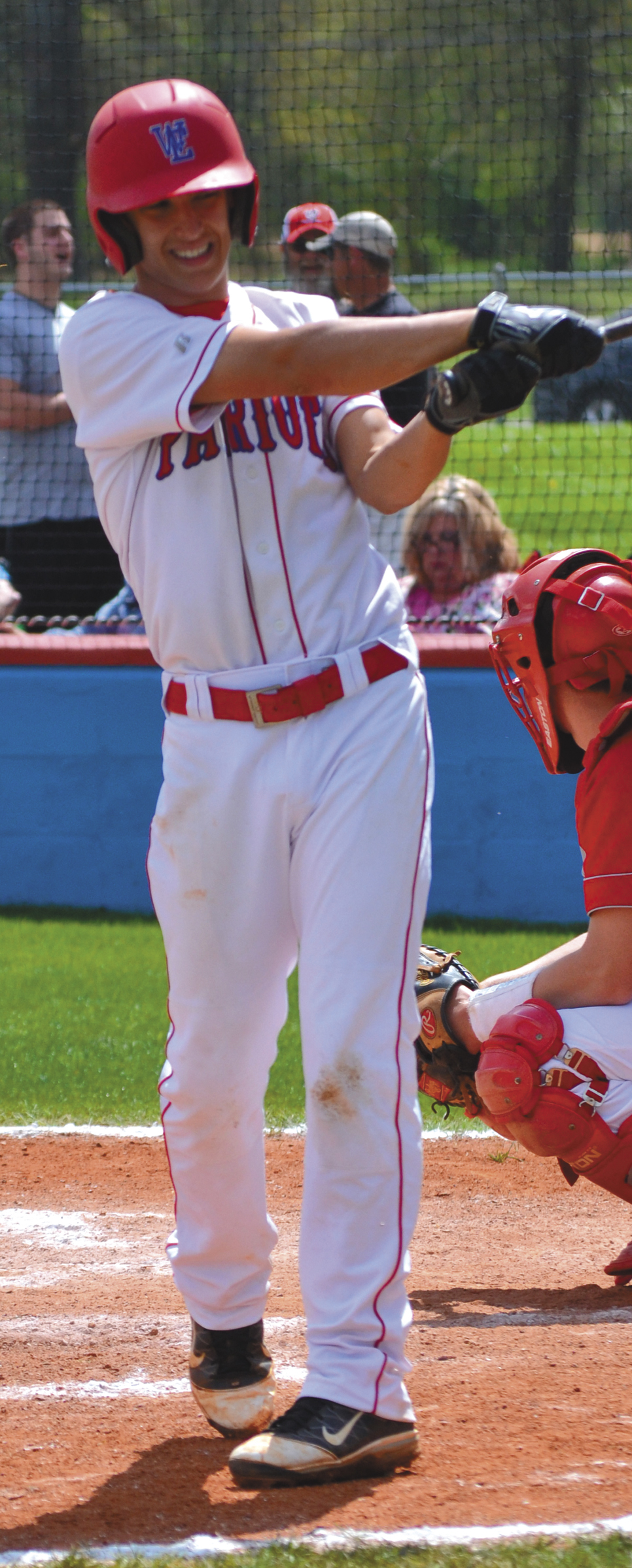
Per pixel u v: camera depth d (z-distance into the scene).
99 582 32.19
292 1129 18.11
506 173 37.59
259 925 9.25
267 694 8.96
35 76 38.06
